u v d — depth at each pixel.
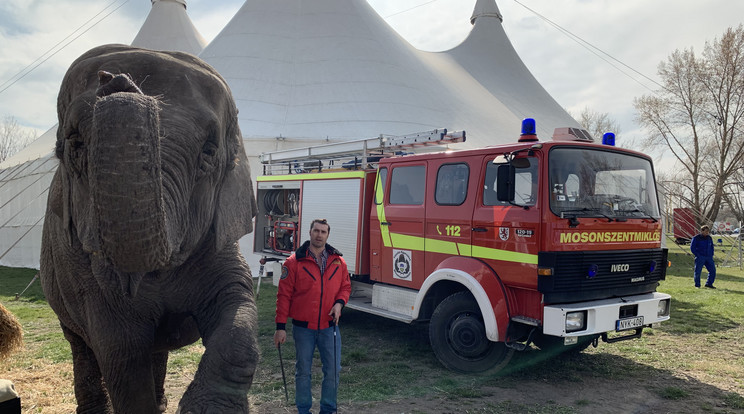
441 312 6.18
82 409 3.51
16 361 6.16
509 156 5.62
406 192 7.23
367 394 5.19
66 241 2.89
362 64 20.86
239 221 2.79
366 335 7.86
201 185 2.39
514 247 5.61
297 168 10.16
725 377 5.83
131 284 2.11
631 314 5.81
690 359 6.57
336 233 8.39
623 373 6.00
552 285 5.30
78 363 3.54
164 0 34.38
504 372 6.00
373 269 7.73
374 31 23.47
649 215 6.25
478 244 6.04
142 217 1.61
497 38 34.75
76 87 2.30
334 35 22.08
